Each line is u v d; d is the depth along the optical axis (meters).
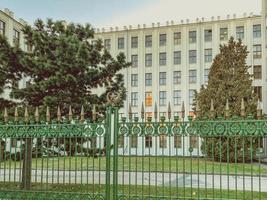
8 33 43.75
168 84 59.66
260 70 55.91
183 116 9.04
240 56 33.94
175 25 60.31
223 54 34.53
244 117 8.72
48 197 9.87
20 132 10.22
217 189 13.55
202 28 59.41
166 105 59.38
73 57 13.01
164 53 60.50
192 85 58.75
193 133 8.84
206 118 9.00
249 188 14.26
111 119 9.48
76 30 14.48
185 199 8.76
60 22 14.24
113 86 13.98
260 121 8.39
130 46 61.84
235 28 58.03
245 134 8.48
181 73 59.41
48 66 12.92
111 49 62.28
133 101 60.50
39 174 17.25
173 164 22.11
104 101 13.64
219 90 32.31
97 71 13.33
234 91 31.92
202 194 12.15
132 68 61.16
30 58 12.95
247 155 21.92
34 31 13.50
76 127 9.75
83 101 13.14
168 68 59.97
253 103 31.25
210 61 58.59
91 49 13.73
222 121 8.68
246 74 33.72
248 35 57.19
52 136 9.93
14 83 13.80
